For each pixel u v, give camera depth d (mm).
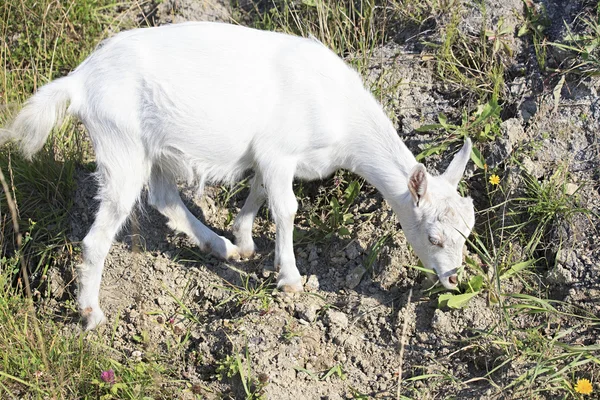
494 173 2631
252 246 2635
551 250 2533
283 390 2381
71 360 2416
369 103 2502
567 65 2721
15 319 2473
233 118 2451
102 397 2357
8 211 2635
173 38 2449
